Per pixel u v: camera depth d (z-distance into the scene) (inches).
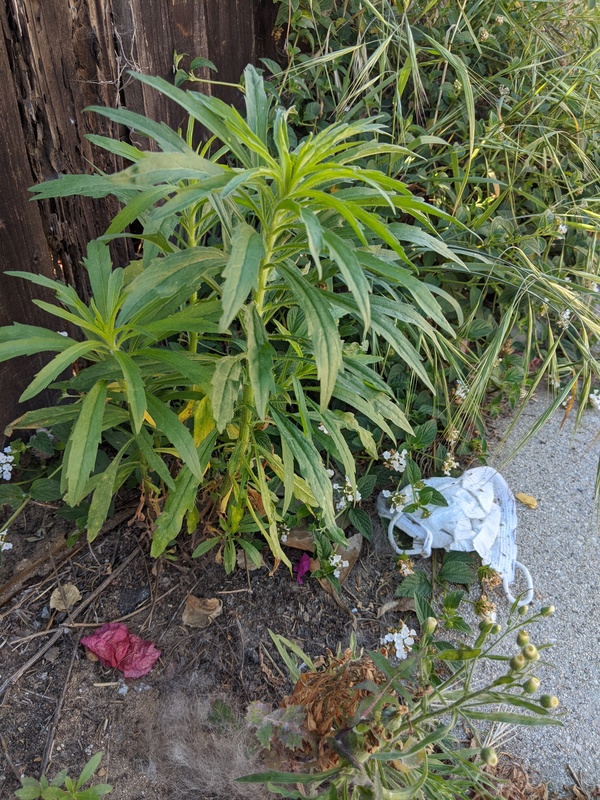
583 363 86.0
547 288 88.7
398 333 53.7
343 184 92.1
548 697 44.3
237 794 59.1
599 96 114.7
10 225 71.0
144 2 77.2
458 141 109.0
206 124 48.1
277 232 52.1
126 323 58.0
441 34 108.0
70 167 74.7
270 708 58.7
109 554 76.0
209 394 57.1
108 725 63.0
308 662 60.4
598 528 88.8
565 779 65.2
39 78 67.6
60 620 70.0
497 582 77.9
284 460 59.7
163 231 62.6
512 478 95.0
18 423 60.9
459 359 98.7
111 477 60.9
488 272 94.3
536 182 112.9
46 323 79.2
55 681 65.4
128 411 61.9
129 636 68.2
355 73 101.7
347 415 69.6
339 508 80.8
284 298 63.9
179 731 62.6
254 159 54.3
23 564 72.9
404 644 68.2
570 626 78.0
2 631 68.4
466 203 106.3
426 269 93.7
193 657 68.4
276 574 76.5
